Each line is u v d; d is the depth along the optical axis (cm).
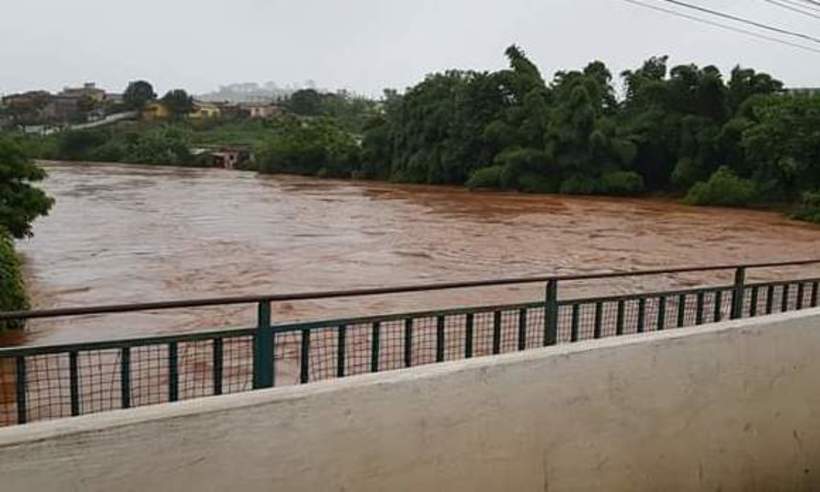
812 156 3656
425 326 788
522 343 509
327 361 642
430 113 5612
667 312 920
